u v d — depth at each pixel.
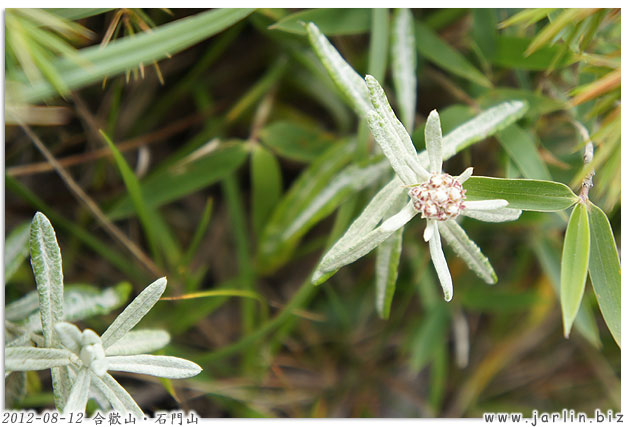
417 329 0.31
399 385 0.32
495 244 0.32
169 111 0.31
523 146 0.27
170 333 0.29
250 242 0.32
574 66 0.28
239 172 0.32
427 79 0.30
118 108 0.30
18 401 0.25
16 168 0.29
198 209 0.32
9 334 0.25
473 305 0.31
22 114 0.27
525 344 0.32
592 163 0.25
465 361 0.31
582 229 0.24
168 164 0.30
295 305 0.28
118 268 0.31
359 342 0.32
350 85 0.25
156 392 0.30
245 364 0.30
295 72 0.31
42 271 0.23
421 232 0.31
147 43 0.25
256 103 0.31
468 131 0.25
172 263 0.30
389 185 0.24
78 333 0.23
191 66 0.31
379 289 0.26
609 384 0.32
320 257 0.32
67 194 0.30
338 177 0.28
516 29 0.28
